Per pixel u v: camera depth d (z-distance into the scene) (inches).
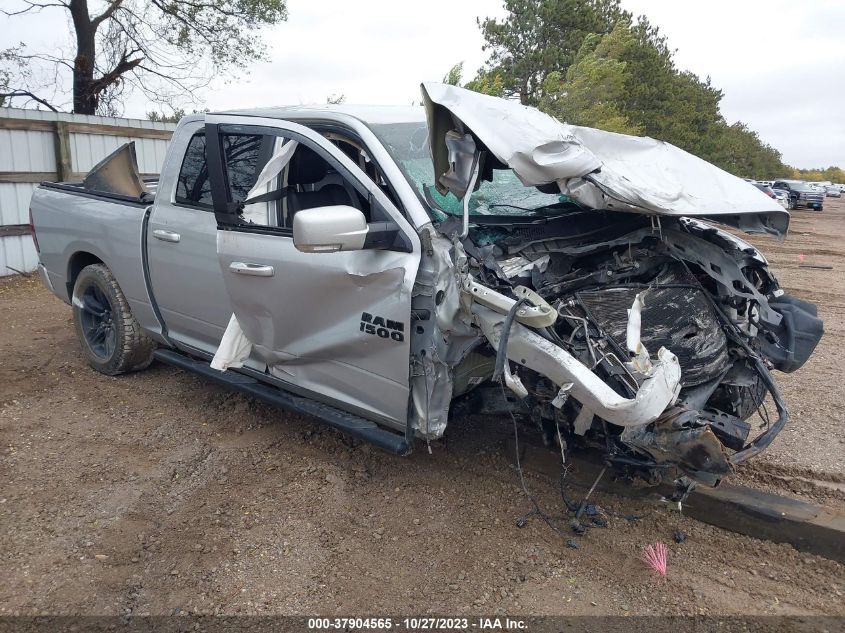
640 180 128.4
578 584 118.3
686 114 1395.2
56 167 398.6
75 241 206.4
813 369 231.1
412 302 123.6
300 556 125.5
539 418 136.3
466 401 147.6
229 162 153.9
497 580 119.2
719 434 114.3
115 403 192.4
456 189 121.6
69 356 233.1
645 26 1466.5
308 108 155.3
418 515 138.2
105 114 649.6
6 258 379.2
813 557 126.3
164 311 182.7
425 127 151.7
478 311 119.2
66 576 118.7
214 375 173.0
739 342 134.6
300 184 153.7
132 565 122.2
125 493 145.3
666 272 137.5
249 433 173.6
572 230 134.0
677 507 138.3
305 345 142.6
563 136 116.1
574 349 119.0
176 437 171.5
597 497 144.2
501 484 148.7
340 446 165.8
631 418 106.1
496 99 122.8
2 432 172.7
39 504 140.2
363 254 128.1
